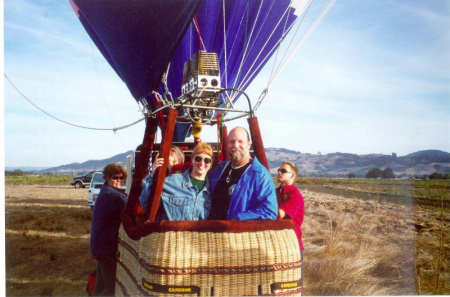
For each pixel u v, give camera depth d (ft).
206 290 6.93
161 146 7.98
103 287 10.99
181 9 9.38
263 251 7.24
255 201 8.03
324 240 17.83
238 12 12.45
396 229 20.21
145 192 7.94
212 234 7.23
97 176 34.06
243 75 13.83
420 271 13.84
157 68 9.84
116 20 9.60
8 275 16.63
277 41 13.76
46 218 31.99
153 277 6.92
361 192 38.99
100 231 10.46
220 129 11.63
